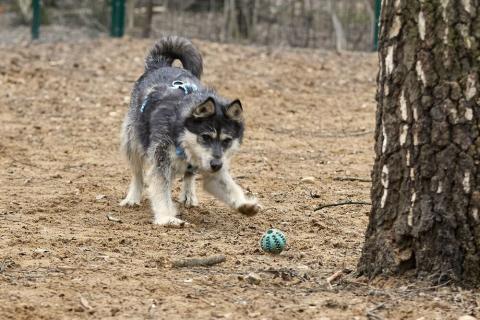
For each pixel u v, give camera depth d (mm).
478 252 7023
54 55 23703
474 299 6906
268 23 28062
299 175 13555
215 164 10172
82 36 27031
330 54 25547
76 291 7336
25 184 12508
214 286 7555
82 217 10633
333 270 8133
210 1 29062
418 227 7145
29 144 15445
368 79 22688
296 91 21125
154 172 10562
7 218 10336
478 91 6867
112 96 19875
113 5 26812
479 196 6934
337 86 21891
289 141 16359
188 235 9797
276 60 24188
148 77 11641
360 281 7535
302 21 27953
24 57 23312
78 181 12828
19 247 8906
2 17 30141
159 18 29109
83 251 8820
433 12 6918
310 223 10422
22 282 7570
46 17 28734
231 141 10516
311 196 12047
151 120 10711
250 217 10812
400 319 6680
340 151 15531
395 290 7164
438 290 7062
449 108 6914
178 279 7770
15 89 20016
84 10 28953
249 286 7570
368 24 27484
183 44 12344
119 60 23359
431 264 7164
